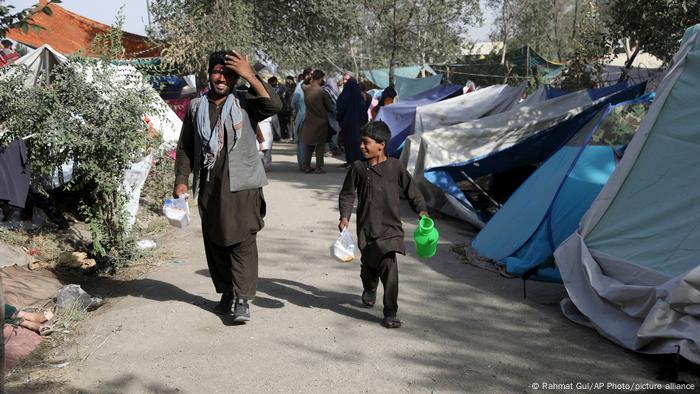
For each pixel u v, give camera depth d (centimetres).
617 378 388
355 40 2981
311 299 535
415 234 471
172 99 1465
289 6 1978
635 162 506
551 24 4219
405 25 2653
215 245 477
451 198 816
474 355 423
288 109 2028
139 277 603
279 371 398
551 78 1894
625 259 467
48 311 482
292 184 1132
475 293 550
